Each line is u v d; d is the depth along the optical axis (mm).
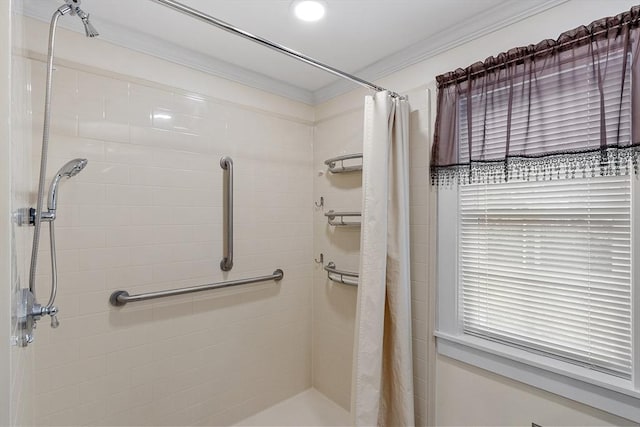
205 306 1728
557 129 1140
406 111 1537
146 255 1523
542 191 1213
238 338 1863
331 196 2104
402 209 1464
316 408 2021
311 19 1364
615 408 1023
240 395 1873
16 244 608
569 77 1104
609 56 1015
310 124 2225
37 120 1240
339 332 2051
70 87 1317
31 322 866
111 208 1423
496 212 1344
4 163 462
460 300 1468
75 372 1338
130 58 1466
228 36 1497
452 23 1396
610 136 1026
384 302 1441
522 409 1241
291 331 2123
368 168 1454
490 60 1287
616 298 1059
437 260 1508
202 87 1706
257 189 1946
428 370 1518
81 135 1344
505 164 1257
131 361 1485
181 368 1642
